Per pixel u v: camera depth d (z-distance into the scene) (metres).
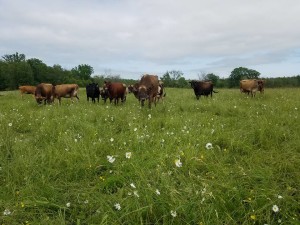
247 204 3.96
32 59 92.75
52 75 89.31
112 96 17.05
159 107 13.12
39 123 9.09
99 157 5.68
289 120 8.77
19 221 3.78
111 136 7.01
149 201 3.84
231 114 10.98
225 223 3.51
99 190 4.48
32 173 4.95
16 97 26.20
